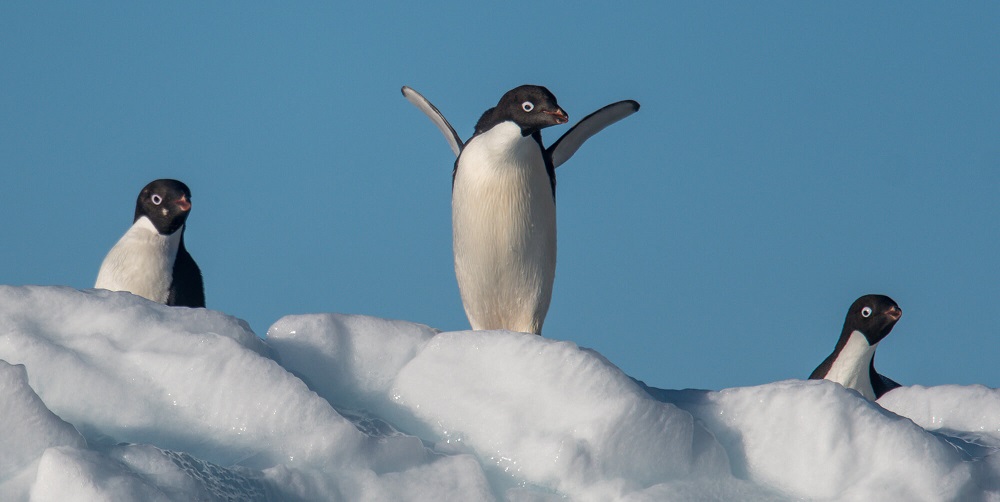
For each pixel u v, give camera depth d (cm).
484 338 1656
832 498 1573
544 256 2459
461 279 2503
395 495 1437
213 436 1462
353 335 1730
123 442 1438
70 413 1469
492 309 2511
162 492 1302
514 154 2383
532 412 1568
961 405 1930
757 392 1677
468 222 2422
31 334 1508
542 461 1516
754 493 1577
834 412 1625
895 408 1972
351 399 1650
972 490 1605
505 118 2392
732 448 1641
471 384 1617
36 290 1597
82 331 1562
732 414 1670
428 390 1628
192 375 1500
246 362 1508
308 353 1691
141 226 2630
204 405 1484
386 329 1750
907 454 1596
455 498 1456
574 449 1512
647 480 1545
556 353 1606
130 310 1591
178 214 2608
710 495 1550
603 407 1548
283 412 1472
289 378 1497
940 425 1922
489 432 1561
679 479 1563
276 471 1398
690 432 1588
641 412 1552
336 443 1455
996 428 1891
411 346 1738
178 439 1453
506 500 1477
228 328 1620
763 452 1630
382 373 1695
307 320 1719
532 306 2494
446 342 1669
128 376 1503
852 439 1617
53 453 1288
